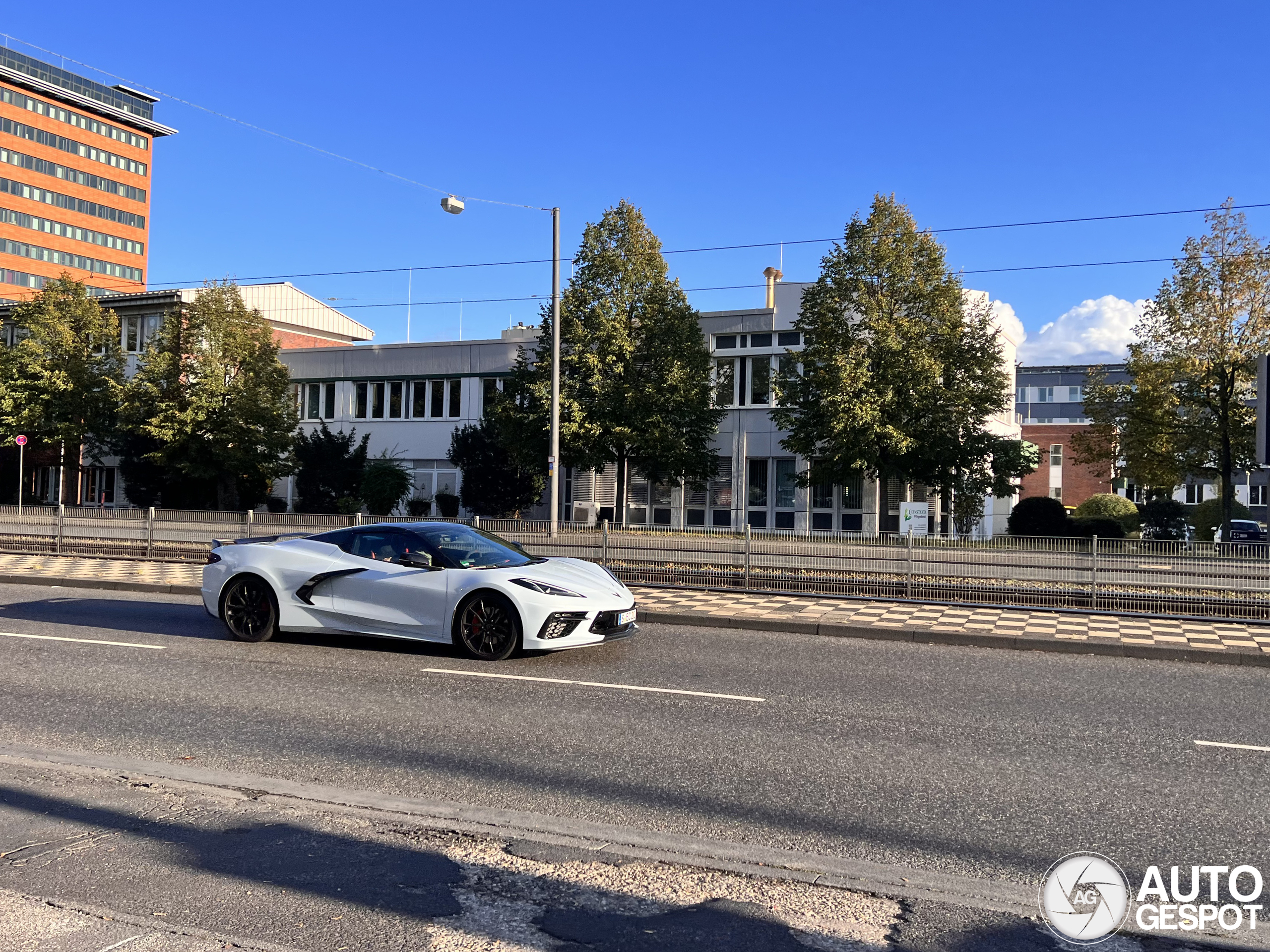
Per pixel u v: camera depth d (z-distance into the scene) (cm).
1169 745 642
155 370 3534
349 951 326
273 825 454
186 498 3869
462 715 697
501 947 331
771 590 1475
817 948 336
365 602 959
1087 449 3055
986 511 3784
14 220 9494
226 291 3625
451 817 468
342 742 620
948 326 2755
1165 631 1138
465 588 921
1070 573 1321
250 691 774
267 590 1004
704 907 367
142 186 10825
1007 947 342
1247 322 2717
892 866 418
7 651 952
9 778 523
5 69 9250
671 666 912
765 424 3494
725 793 522
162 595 1441
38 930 336
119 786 513
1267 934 360
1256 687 861
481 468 3484
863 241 2828
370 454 4072
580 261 3039
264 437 3581
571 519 3647
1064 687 845
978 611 1305
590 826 461
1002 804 511
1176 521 3272
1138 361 2902
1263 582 1232
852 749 620
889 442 2647
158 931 337
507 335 4312
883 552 1430
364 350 4088
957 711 738
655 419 2872
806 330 2941
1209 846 452
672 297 3055
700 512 3556
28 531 2047
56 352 3884
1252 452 2786
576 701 750
